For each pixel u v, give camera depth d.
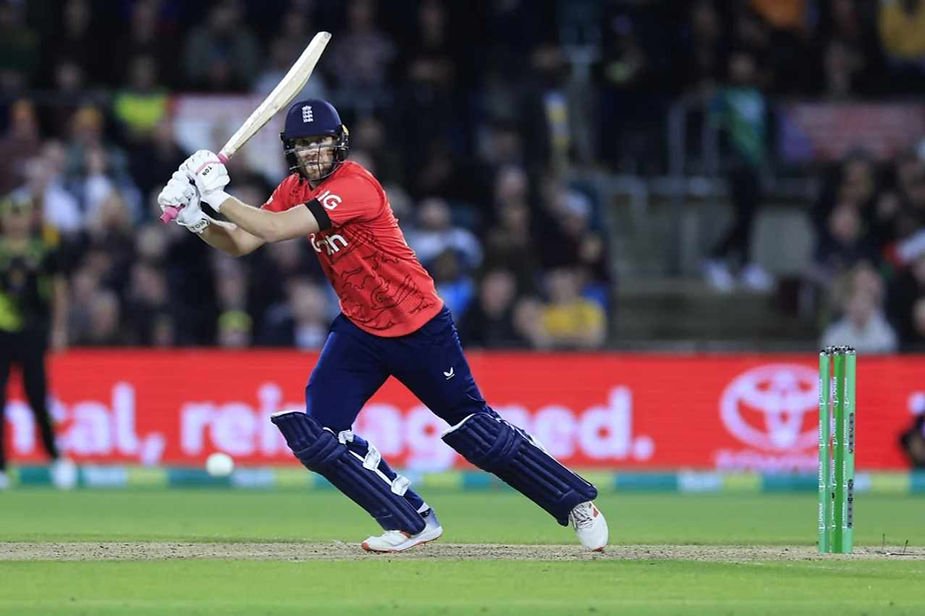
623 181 69.31
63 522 37.19
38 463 52.47
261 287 59.31
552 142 66.88
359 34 67.62
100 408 53.06
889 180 68.75
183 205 26.78
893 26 71.75
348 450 28.02
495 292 59.31
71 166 60.78
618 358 54.38
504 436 28.16
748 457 54.59
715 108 69.25
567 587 24.12
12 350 48.59
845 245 65.56
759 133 69.44
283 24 67.88
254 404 53.28
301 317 58.62
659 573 25.89
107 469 51.28
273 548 29.38
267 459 53.25
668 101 69.25
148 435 53.12
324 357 27.89
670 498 50.00
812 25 71.38
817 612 21.98
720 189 69.56
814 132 70.31
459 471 53.12
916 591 24.30
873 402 55.00
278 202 27.95
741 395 54.59
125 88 65.19
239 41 65.81
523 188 63.41
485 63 67.69
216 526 36.19
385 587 23.91
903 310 62.44
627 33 69.19
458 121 66.25
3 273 48.09
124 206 59.53
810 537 34.38
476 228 64.44
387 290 27.34
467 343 59.31
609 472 53.53
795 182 70.44
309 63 27.88
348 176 27.03
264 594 23.08
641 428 54.41
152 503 44.88
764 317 69.25
